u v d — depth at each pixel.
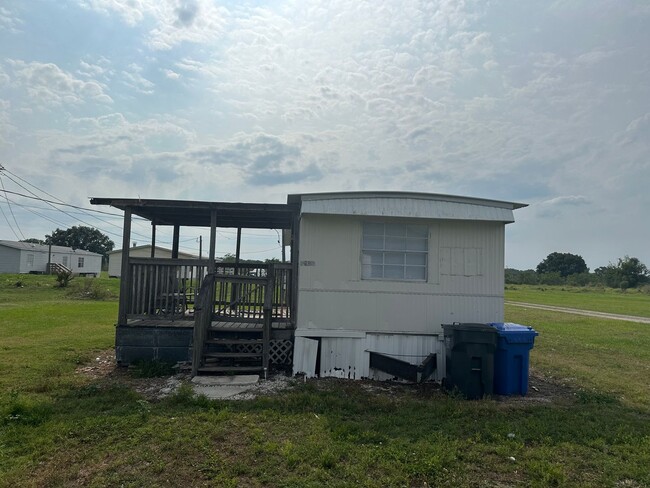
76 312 17.61
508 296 39.06
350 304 8.14
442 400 6.53
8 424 5.17
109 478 4.02
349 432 5.08
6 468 4.18
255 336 8.52
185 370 7.89
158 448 4.59
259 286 9.18
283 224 11.62
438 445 4.75
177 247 11.58
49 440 4.74
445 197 8.08
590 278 64.50
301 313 8.10
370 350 8.08
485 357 6.86
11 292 25.70
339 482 3.98
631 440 5.09
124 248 8.66
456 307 8.19
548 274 68.38
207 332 8.32
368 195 8.08
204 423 5.25
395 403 6.35
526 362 7.14
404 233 8.27
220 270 9.42
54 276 40.34
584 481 4.12
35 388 6.71
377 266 8.24
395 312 8.15
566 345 12.21
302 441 4.83
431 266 8.21
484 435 5.11
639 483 4.13
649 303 32.34
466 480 4.09
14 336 11.61
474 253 8.26
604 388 7.57
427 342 8.12
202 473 4.13
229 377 7.49
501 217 8.03
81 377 7.50
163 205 8.54
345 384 7.41
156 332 8.38
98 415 5.50
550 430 5.32
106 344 10.47
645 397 7.02
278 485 3.94
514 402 6.66
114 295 26.22
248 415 5.61
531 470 4.29
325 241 8.19
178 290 9.03
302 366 7.99
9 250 45.44
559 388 7.62
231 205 8.58
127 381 7.32
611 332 15.23
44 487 3.85
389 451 4.59
